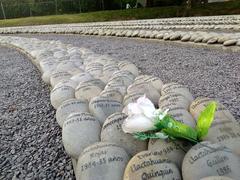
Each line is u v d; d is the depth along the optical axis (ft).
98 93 11.12
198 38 26.18
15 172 8.55
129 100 9.73
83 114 8.38
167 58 22.62
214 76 16.35
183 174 5.91
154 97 10.37
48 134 10.72
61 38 45.91
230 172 5.62
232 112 10.87
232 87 14.08
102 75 14.46
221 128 6.94
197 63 19.92
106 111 9.05
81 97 11.14
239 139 6.68
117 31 41.60
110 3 104.99
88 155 6.61
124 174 6.06
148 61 22.20
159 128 6.48
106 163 6.35
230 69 17.52
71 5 105.09
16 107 14.12
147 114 6.40
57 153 9.30
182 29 39.04
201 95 13.33
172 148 6.51
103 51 28.89
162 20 57.82
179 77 16.83
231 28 33.91
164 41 30.17
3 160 9.32
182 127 6.51
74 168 8.08
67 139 7.86
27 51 29.37
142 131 6.54
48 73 16.26
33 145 10.05
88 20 77.51
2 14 104.63
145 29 44.42
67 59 19.38
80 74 13.42
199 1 77.56
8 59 29.04
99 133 8.04
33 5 105.29
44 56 22.56
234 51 22.00
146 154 6.24
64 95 11.54
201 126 6.59
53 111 12.96
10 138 10.81
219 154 5.83
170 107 8.23
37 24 78.74
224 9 70.18
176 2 88.58
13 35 59.57
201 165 5.72
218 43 24.20
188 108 8.96
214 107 6.74
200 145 6.11
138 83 11.03
